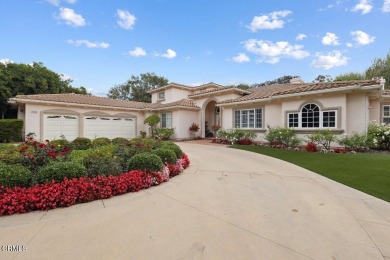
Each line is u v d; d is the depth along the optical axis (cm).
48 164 558
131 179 543
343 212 418
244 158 1059
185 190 552
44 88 2650
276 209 432
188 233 335
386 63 2753
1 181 424
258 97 1653
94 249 290
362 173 713
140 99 4566
